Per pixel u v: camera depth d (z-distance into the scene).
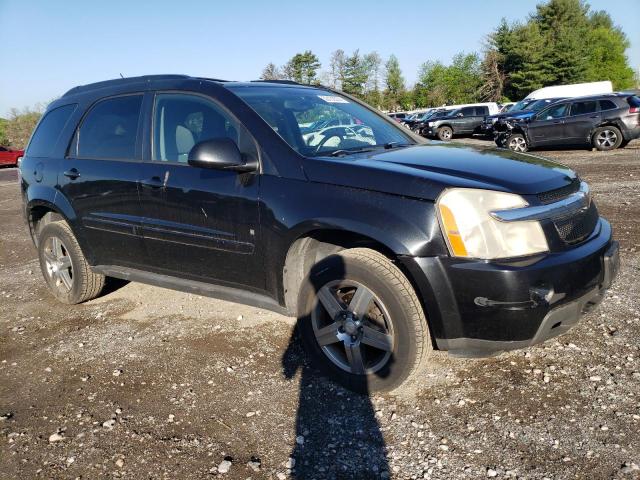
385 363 2.86
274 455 2.53
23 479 2.47
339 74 71.56
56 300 4.98
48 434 2.82
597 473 2.26
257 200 3.18
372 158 3.12
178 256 3.72
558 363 3.15
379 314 2.92
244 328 3.99
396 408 2.84
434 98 65.31
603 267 2.87
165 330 4.06
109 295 4.97
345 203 2.86
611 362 3.12
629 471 2.26
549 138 16.05
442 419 2.71
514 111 22.84
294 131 3.40
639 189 8.38
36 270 6.20
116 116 4.14
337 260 2.94
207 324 4.11
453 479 2.30
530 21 55.66
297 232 3.01
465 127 25.70
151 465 2.51
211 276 3.60
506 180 2.78
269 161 3.20
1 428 2.90
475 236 2.59
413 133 4.23
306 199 2.99
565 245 2.72
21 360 3.74
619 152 14.34
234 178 3.32
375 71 71.56
